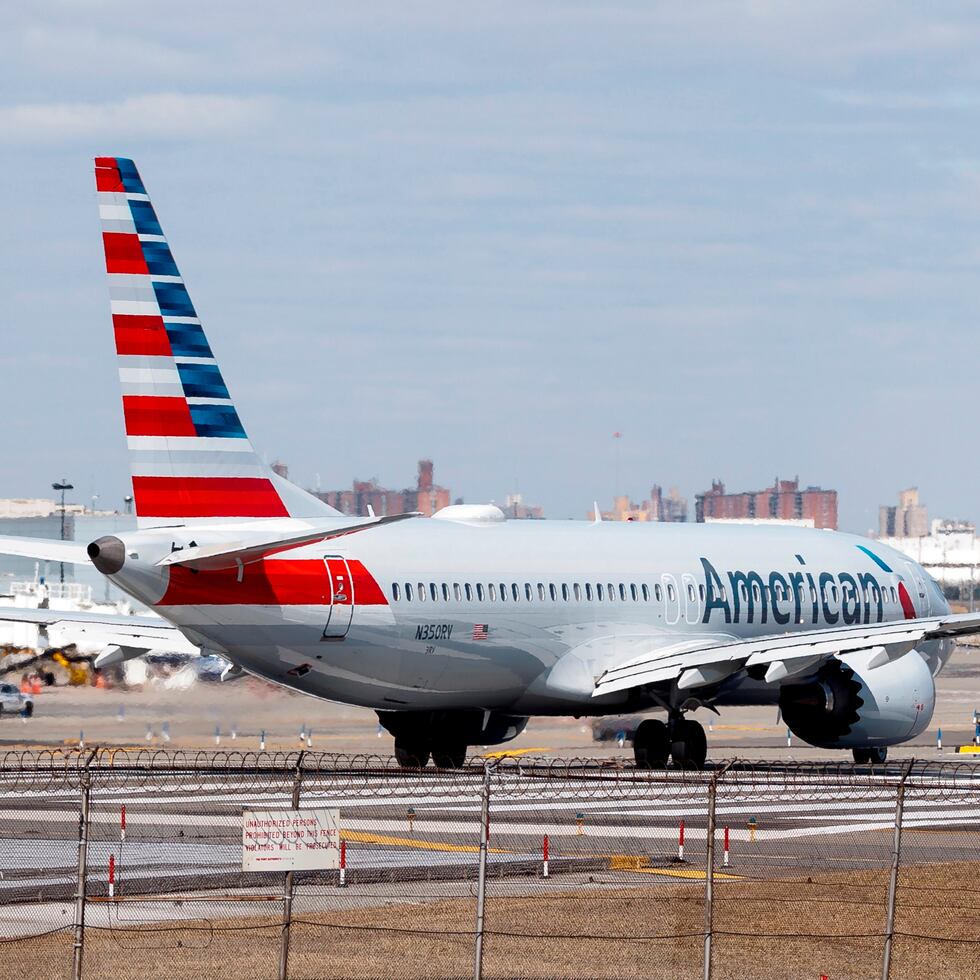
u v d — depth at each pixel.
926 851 112.56
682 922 88.50
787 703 169.62
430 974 76.88
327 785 128.12
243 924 85.69
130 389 142.25
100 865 100.19
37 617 167.00
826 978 77.62
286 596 143.88
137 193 142.88
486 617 158.38
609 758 186.62
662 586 174.38
